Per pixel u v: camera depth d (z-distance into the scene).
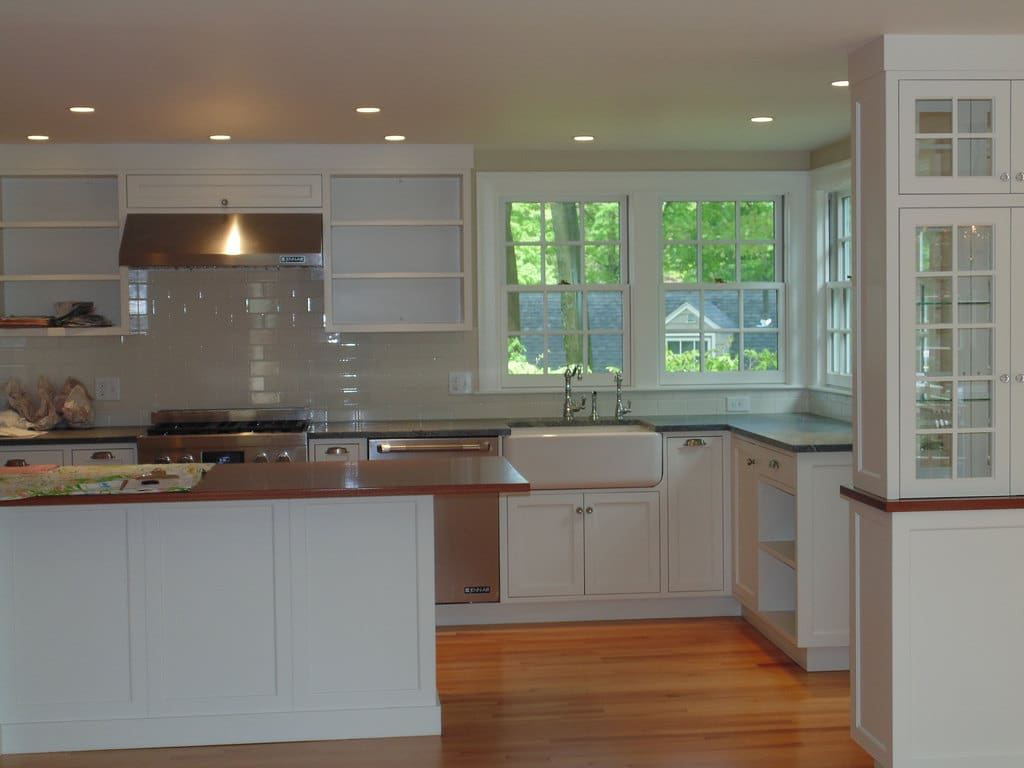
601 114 4.89
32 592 3.87
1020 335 3.52
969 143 3.51
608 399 6.18
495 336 6.12
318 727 3.97
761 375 6.24
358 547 3.96
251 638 3.94
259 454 5.46
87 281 5.99
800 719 4.16
